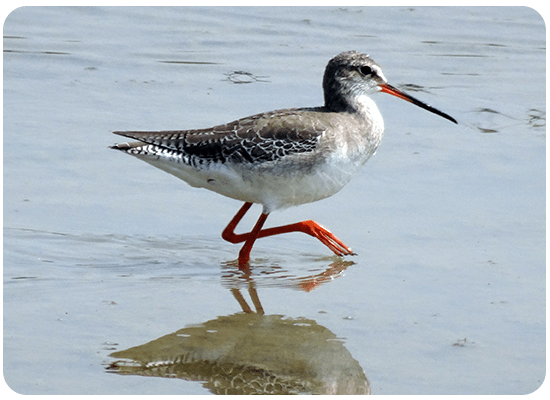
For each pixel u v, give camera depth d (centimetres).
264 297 1143
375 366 962
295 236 1388
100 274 1204
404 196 1446
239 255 1264
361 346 1007
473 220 1359
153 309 1096
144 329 1039
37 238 1296
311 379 934
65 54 2000
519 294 1137
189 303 1119
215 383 924
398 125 1714
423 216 1379
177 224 1377
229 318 1077
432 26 2247
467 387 920
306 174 1232
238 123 1249
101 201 1420
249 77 1911
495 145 1630
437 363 970
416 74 1966
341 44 2119
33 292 1134
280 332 1040
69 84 1847
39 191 1431
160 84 1862
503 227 1335
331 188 1265
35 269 1206
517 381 931
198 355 980
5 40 2053
